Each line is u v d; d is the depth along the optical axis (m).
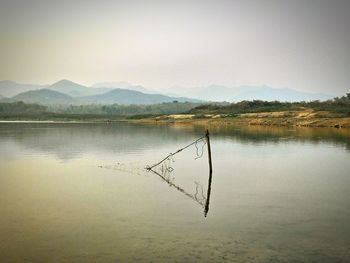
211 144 46.72
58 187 22.27
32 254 11.96
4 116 184.75
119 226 14.63
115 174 26.80
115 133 70.62
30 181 24.19
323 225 14.65
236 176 25.48
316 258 11.53
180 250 12.16
